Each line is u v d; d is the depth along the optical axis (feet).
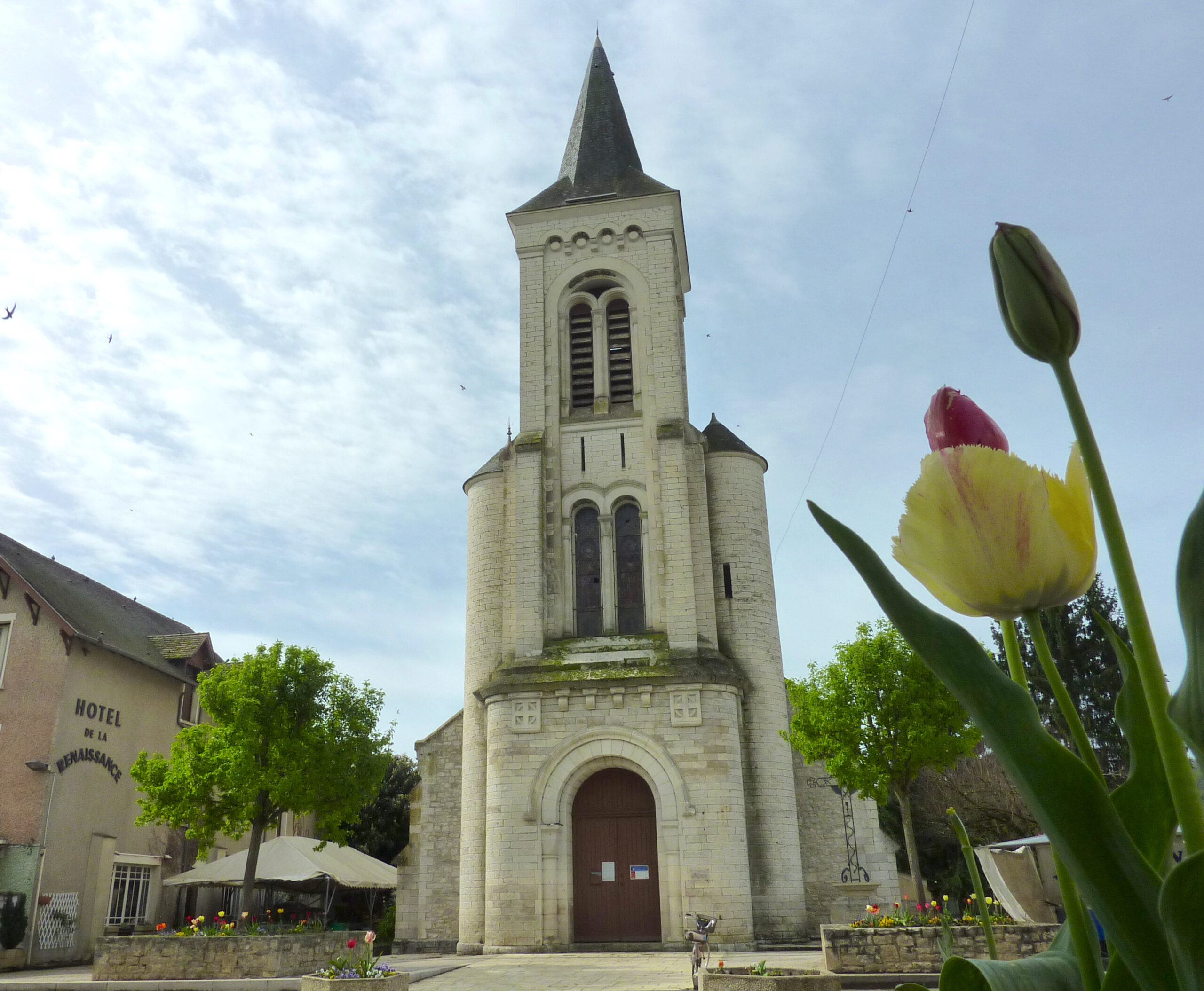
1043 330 4.45
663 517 88.94
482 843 84.89
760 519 95.45
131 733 100.17
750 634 89.76
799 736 74.59
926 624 4.25
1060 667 90.12
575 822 81.30
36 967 82.28
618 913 78.79
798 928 80.28
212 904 110.83
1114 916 3.86
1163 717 3.95
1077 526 4.47
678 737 79.15
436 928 88.02
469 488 99.30
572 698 81.46
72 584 108.58
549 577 90.02
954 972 5.04
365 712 85.51
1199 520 3.96
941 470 4.37
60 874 86.94
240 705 80.79
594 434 93.91
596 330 97.86
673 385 94.22
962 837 7.85
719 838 76.13
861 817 87.71
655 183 102.58
